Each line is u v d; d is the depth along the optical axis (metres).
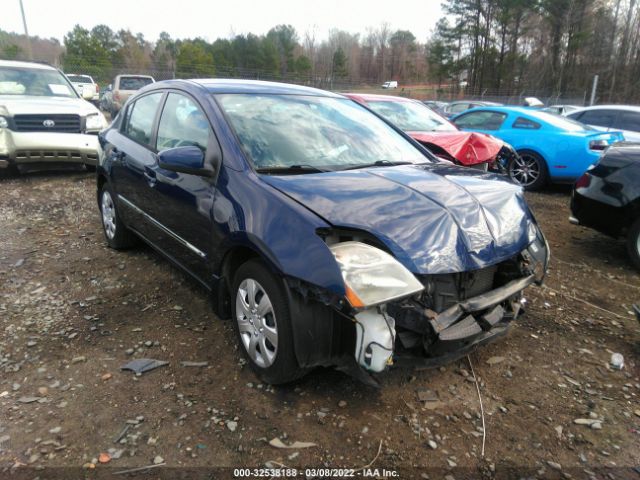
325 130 3.44
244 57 49.56
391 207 2.49
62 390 2.65
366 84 46.47
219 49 49.84
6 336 3.18
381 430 2.42
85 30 43.41
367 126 3.74
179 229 3.34
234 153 2.91
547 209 7.36
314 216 2.38
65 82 9.01
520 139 8.55
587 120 10.28
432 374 2.91
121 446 2.26
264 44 49.91
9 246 4.84
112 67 31.50
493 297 2.56
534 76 51.50
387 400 2.64
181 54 45.88
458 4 52.72
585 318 3.73
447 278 2.45
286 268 2.29
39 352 3.01
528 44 52.50
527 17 50.78
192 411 2.50
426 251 2.32
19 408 2.50
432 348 2.36
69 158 7.64
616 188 4.76
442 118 7.82
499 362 3.08
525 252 2.89
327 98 3.93
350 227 2.33
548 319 3.69
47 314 3.49
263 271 2.52
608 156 4.93
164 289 3.94
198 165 2.93
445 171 3.18
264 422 2.44
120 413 2.48
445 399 2.69
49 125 7.52
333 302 2.15
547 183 8.52
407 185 2.75
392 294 2.10
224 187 2.85
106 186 4.71
